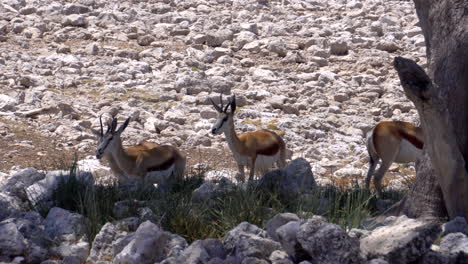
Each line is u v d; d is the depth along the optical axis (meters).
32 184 38.19
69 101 65.94
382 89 79.44
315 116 69.12
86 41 87.19
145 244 26.94
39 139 56.41
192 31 93.75
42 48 82.88
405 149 46.59
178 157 46.97
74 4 96.56
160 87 72.94
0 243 28.47
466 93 33.03
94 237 30.48
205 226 31.58
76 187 36.19
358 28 104.06
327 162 55.47
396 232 26.44
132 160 45.22
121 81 74.56
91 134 58.19
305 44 92.19
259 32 96.88
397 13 114.88
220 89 73.25
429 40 34.72
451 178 30.98
